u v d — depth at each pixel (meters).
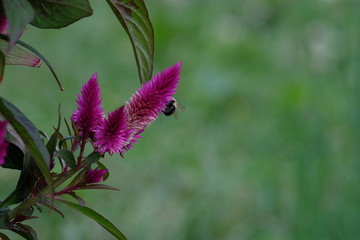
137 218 9.04
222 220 8.91
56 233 8.02
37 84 11.13
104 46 12.65
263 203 9.23
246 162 10.12
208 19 14.27
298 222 8.38
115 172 9.79
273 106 11.62
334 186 8.64
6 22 2.40
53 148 2.55
